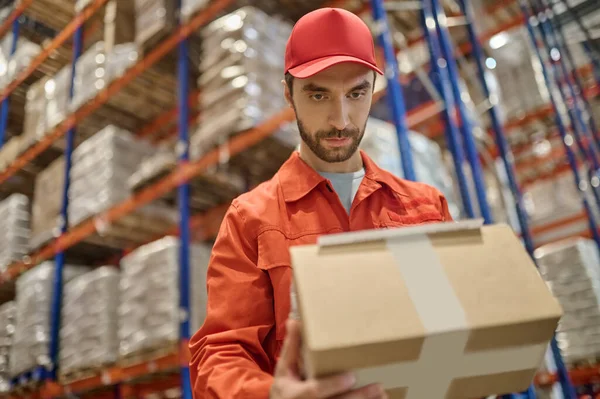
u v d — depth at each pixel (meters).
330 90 1.08
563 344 3.08
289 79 1.17
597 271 3.15
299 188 1.17
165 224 3.71
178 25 3.35
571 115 3.38
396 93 2.23
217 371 0.89
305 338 0.64
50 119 4.26
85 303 3.30
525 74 4.20
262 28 2.94
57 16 4.94
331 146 1.12
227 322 1.02
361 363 0.65
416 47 3.76
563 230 3.89
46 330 3.58
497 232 0.82
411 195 1.26
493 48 4.27
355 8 3.32
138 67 3.50
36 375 3.42
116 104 4.06
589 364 2.95
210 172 3.23
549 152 4.38
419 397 0.74
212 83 2.96
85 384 3.18
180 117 3.13
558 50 3.49
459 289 0.71
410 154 2.13
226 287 1.07
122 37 3.89
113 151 3.46
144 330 2.84
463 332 0.66
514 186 3.03
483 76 3.29
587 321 2.99
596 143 3.39
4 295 5.16
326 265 0.72
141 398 4.55
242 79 2.78
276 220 1.13
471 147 2.52
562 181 3.98
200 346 1.01
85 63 4.01
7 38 5.48
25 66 4.87
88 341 3.20
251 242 1.13
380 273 0.72
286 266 1.06
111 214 3.32
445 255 0.77
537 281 0.73
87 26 4.61
